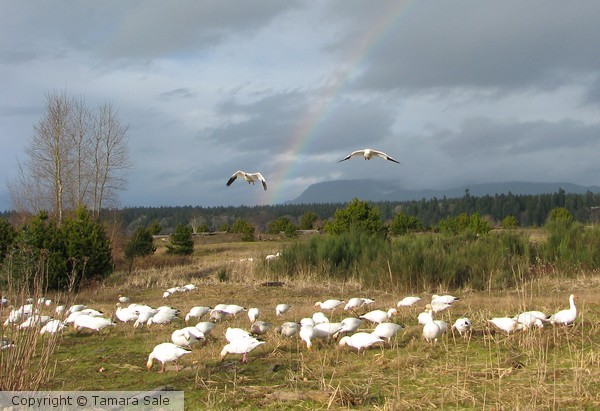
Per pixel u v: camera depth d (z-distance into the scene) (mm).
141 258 38000
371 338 11492
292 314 17141
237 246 55125
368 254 27359
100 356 12055
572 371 9914
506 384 9375
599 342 11742
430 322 12031
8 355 9039
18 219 44062
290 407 8648
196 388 9703
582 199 109438
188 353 11219
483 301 18375
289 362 11055
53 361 11586
